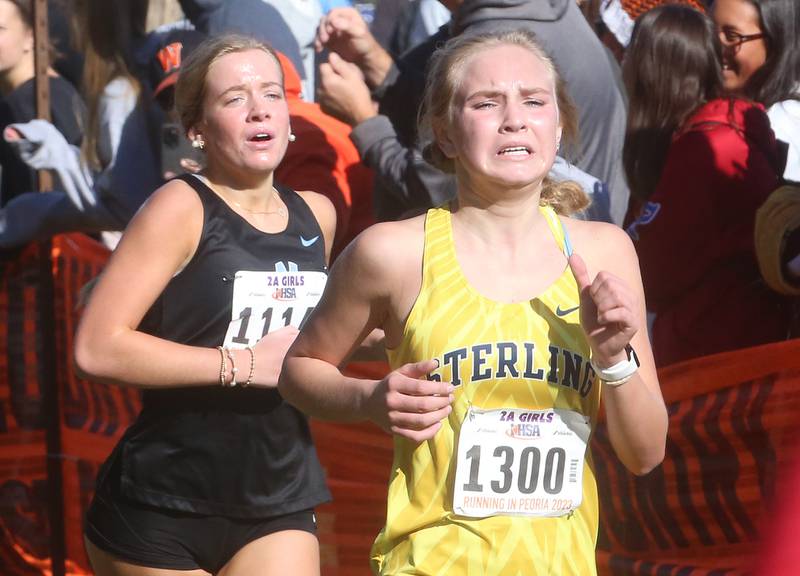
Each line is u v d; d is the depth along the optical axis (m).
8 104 15.46
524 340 7.02
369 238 7.34
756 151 11.34
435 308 7.13
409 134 12.46
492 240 7.28
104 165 14.55
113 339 9.32
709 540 10.75
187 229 9.56
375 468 13.01
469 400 7.02
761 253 10.75
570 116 7.94
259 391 9.71
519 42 7.44
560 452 7.08
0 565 15.15
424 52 13.00
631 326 6.68
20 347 14.94
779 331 11.17
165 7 14.64
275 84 9.90
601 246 7.45
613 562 11.57
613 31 14.28
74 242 14.73
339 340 7.60
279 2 14.60
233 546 9.87
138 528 9.77
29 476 14.96
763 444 10.27
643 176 11.98
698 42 11.63
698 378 10.76
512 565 7.02
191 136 10.03
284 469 9.89
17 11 15.21
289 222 10.05
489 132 7.11
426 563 7.10
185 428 9.70
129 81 14.41
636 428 7.11
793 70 12.49
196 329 9.70
